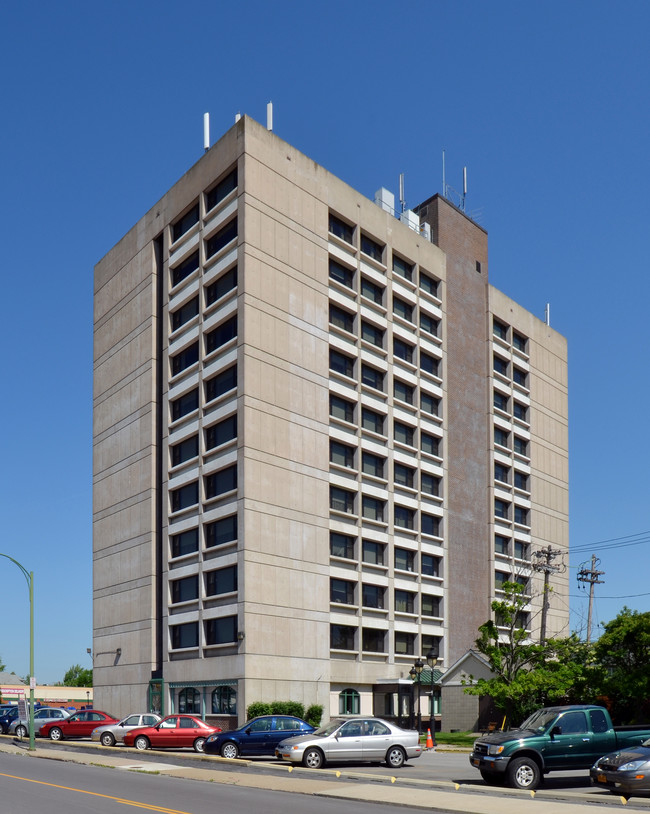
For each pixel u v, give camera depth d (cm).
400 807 2084
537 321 8094
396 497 6031
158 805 1981
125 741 3991
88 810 1884
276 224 5453
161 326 6153
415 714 5766
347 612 5528
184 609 5409
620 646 4669
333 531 5525
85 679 14388
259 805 2031
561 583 7919
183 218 6062
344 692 5403
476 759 2475
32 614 4253
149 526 5850
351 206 6072
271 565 5044
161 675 5534
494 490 7038
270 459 5156
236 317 5309
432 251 6800
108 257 6906
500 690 4541
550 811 1930
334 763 3075
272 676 4928
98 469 6662
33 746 4019
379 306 6131
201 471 5391
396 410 6159
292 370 5397
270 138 5519
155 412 6003
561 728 2441
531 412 7788
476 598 6650
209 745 3409
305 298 5575
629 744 2452
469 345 7050
